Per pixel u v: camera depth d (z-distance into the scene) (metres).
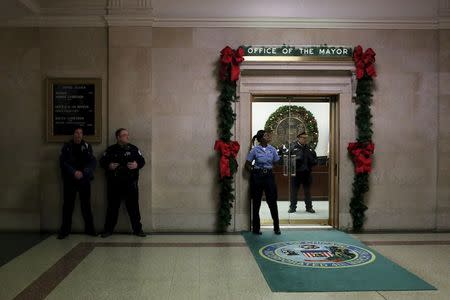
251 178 7.38
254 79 7.60
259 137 7.32
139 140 7.49
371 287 4.68
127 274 5.15
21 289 4.64
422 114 7.72
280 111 8.19
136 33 7.45
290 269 5.32
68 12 7.43
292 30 7.58
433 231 7.73
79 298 4.38
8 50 7.46
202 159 7.60
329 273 5.16
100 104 7.46
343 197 7.69
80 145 7.13
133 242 6.79
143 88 7.48
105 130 7.50
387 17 7.62
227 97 7.43
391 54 7.66
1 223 7.46
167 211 7.57
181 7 7.51
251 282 4.87
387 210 7.73
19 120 7.48
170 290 4.61
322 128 8.29
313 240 6.91
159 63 7.54
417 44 7.67
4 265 5.51
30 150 7.50
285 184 8.95
